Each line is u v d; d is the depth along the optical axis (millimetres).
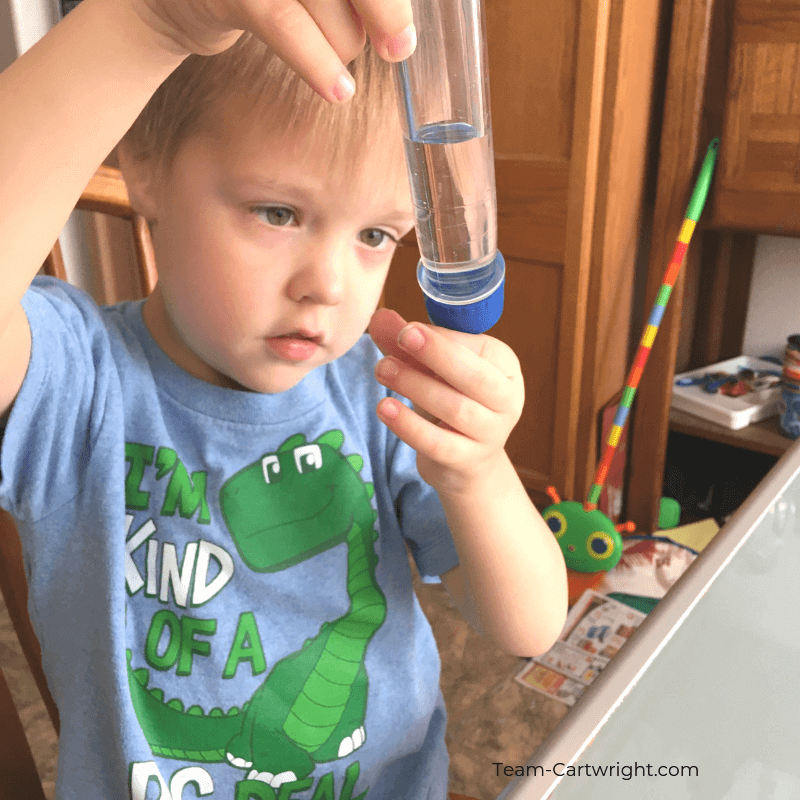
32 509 554
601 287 1730
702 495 2096
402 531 692
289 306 476
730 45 1553
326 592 641
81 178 348
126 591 586
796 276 2002
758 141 1579
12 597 710
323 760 632
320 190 441
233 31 334
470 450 447
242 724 608
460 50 319
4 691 645
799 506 459
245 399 611
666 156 1679
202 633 598
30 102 337
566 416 1837
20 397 507
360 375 693
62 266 815
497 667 1557
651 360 1846
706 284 2090
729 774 327
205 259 469
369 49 419
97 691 585
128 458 591
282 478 630
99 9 340
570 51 1586
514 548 565
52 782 1253
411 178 350
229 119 432
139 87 346
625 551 1886
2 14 2004
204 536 603
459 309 409
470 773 1316
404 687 672
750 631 378
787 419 1807
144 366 605
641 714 337
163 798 582
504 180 1745
